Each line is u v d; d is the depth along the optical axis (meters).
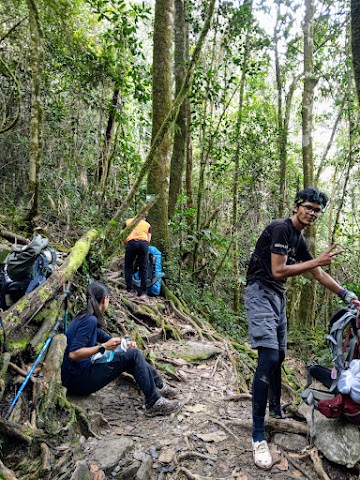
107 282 6.07
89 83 8.23
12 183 8.09
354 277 10.86
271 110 11.77
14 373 2.91
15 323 3.22
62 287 4.38
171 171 8.05
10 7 7.62
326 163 12.70
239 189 11.13
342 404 2.60
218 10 8.49
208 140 8.16
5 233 5.72
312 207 2.67
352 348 2.71
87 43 7.84
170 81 7.07
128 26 8.12
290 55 10.59
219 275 9.60
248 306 2.84
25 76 7.98
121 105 8.41
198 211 7.86
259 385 2.68
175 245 7.89
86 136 9.20
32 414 2.67
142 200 8.15
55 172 8.34
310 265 2.59
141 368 3.28
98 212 7.77
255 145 9.88
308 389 2.83
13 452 2.38
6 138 8.09
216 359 5.05
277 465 2.63
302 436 2.86
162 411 3.31
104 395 3.59
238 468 2.62
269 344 2.69
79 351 3.03
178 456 2.70
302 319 9.35
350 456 2.52
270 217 12.09
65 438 2.68
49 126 8.31
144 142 11.62
